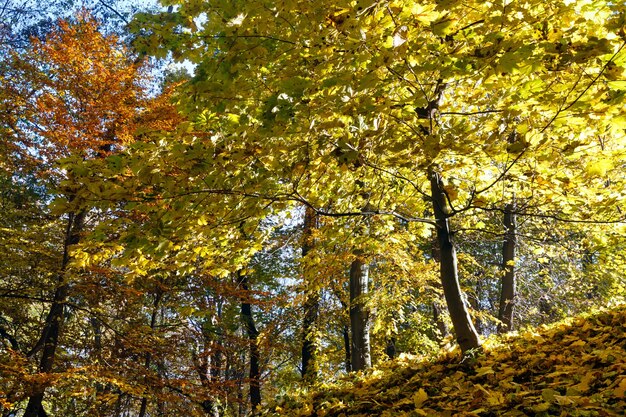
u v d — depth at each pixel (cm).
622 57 279
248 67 388
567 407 279
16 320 1021
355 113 328
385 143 363
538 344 476
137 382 944
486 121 418
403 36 285
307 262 722
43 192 1219
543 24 315
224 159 354
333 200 586
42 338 881
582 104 306
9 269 967
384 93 381
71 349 1062
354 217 619
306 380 1172
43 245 949
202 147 337
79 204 337
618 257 1189
